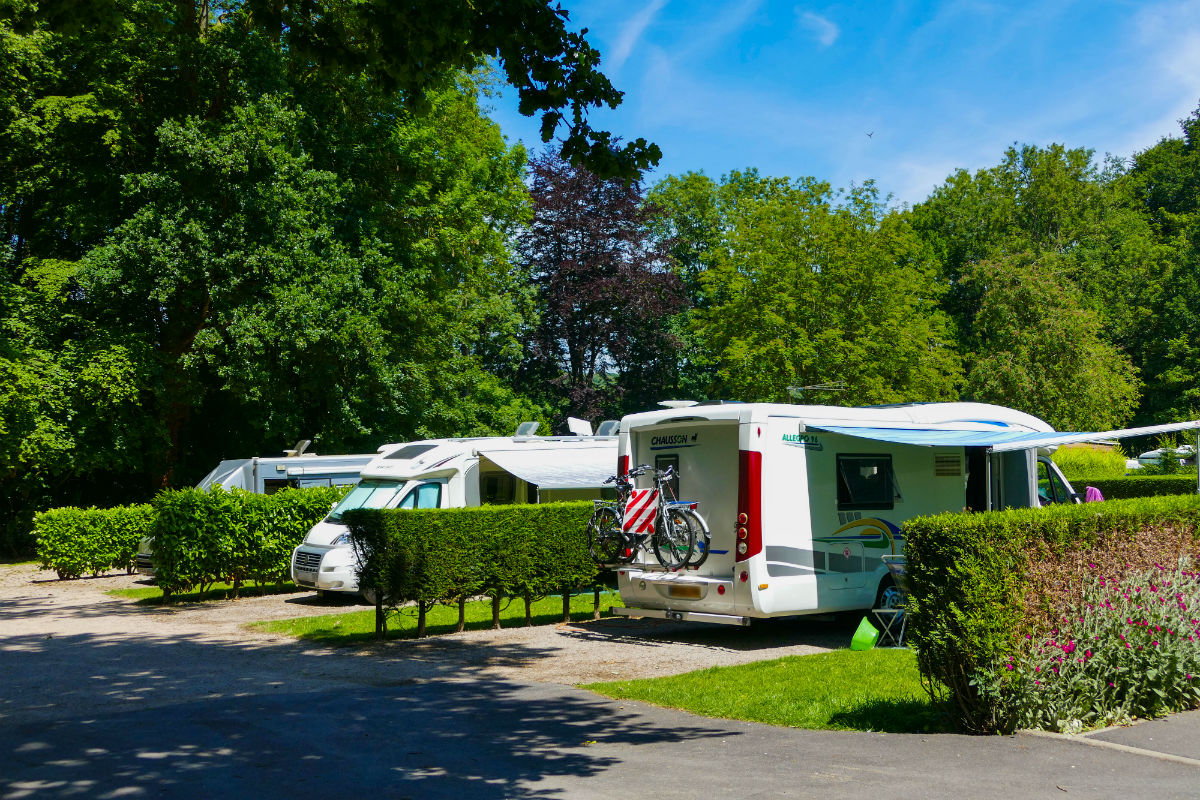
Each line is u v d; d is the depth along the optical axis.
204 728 6.97
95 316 23.89
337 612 14.26
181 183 22.17
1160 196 58.38
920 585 6.83
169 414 25.69
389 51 8.41
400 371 24.73
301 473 18.94
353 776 5.73
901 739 6.48
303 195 22.69
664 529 11.39
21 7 9.14
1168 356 46.50
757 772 5.72
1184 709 7.23
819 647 11.02
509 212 32.75
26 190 23.78
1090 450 28.81
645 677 9.22
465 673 9.42
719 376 34.72
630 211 40.38
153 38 21.94
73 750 6.32
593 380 42.59
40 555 18.62
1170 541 8.03
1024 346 35.56
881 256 32.12
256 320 21.52
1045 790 5.22
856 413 12.04
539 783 5.57
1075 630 6.93
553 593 13.02
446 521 11.88
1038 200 50.00
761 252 32.78
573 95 8.35
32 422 21.72
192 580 15.34
